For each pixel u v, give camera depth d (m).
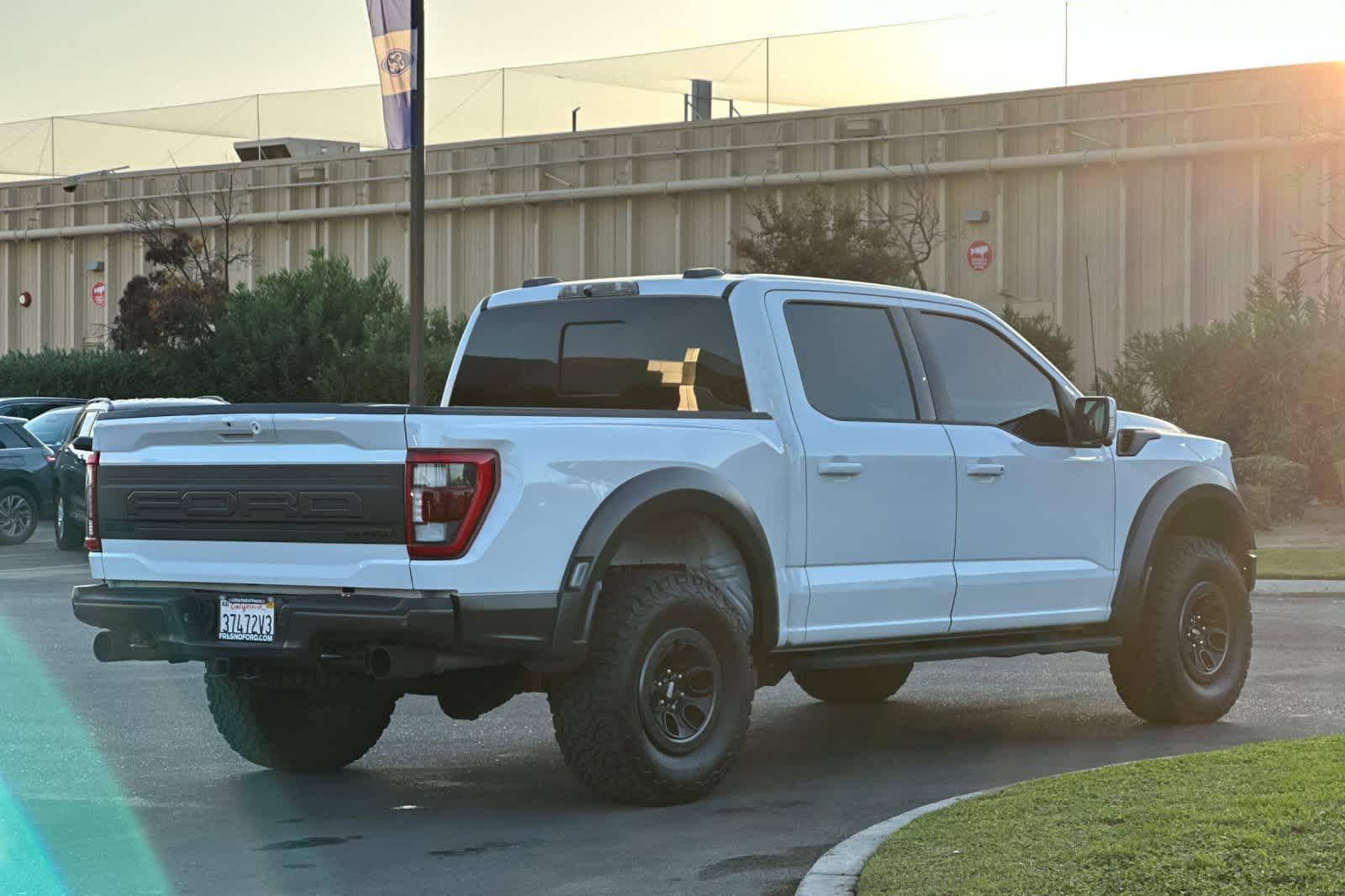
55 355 52.38
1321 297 33.06
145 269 57.78
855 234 36.62
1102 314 38.94
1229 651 10.55
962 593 9.30
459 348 9.82
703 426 8.25
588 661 7.81
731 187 43.31
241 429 7.78
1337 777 7.34
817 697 11.54
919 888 5.94
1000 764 9.18
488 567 7.43
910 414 9.25
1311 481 29.84
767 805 8.11
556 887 6.59
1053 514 9.78
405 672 7.41
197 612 7.97
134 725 10.54
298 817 7.89
